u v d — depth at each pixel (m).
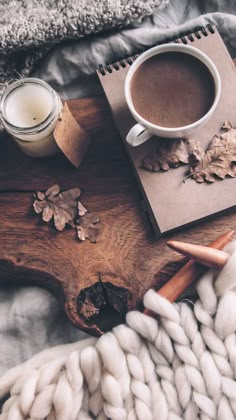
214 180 0.77
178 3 0.90
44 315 0.82
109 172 0.81
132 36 0.85
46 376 0.76
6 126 0.77
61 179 0.81
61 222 0.79
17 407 0.75
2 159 0.82
